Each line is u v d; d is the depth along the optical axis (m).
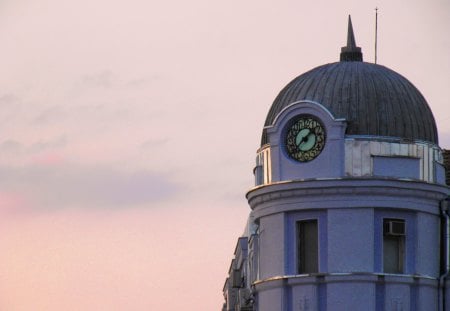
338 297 158.75
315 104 160.50
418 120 162.12
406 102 162.25
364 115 160.25
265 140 166.50
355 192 159.12
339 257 159.25
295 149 162.12
